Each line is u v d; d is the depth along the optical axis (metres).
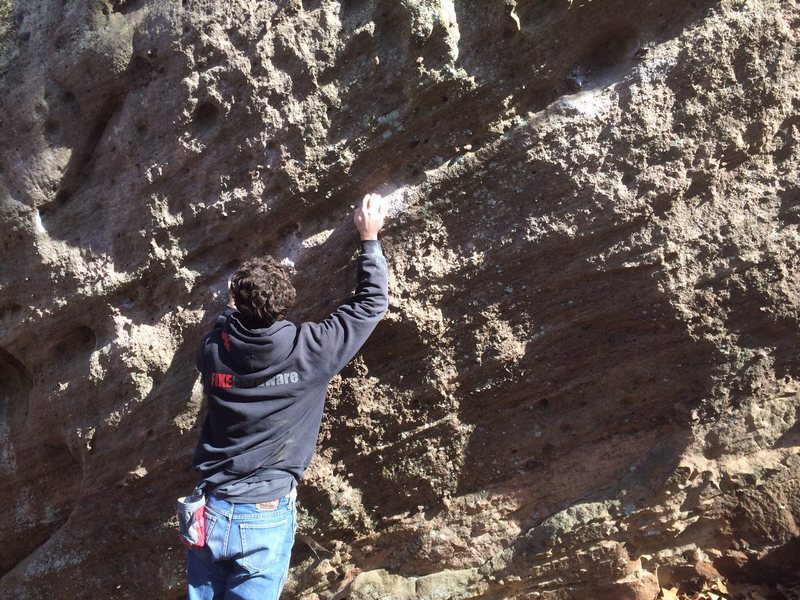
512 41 3.18
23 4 3.59
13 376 4.29
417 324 3.43
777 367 3.35
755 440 3.37
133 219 3.57
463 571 3.67
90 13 3.44
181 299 3.62
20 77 3.55
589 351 3.45
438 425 3.61
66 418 3.91
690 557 3.45
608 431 3.56
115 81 3.45
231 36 3.31
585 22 3.17
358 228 3.31
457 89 3.21
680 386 3.42
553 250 3.30
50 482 4.24
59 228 3.68
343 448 3.69
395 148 3.33
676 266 3.24
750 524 3.35
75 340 3.88
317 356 3.01
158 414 3.70
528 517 3.63
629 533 3.44
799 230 3.22
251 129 3.35
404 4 3.11
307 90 3.28
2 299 3.82
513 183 3.29
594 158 3.21
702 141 3.19
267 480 3.04
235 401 2.98
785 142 3.23
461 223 3.37
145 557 3.96
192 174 3.46
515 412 3.60
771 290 3.24
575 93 3.27
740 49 3.14
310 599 3.88
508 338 3.45
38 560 4.12
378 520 3.80
